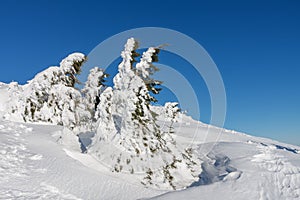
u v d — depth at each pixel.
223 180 11.27
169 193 10.81
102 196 11.05
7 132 16.27
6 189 10.02
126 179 12.99
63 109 19.98
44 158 13.30
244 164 12.89
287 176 10.97
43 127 19.20
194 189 10.66
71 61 21.69
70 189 11.04
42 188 10.65
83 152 15.25
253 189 10.09
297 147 29.16
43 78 21.73
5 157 12.61
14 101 21.77
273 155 13.86
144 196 11.55
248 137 32.56
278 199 9.46
